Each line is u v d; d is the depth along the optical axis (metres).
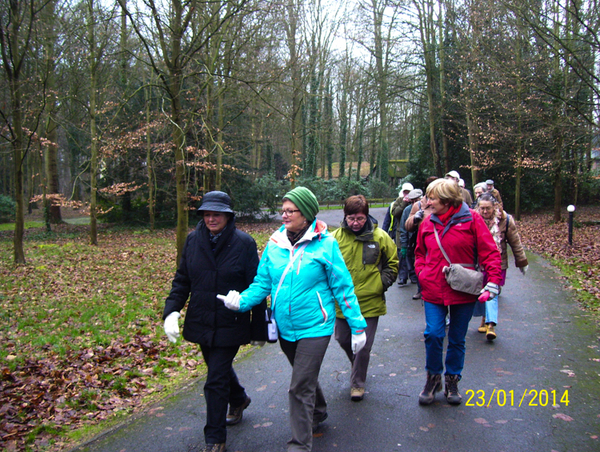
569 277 8.72
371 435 3.32
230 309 3.05
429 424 3.45
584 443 3.11
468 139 23.17
